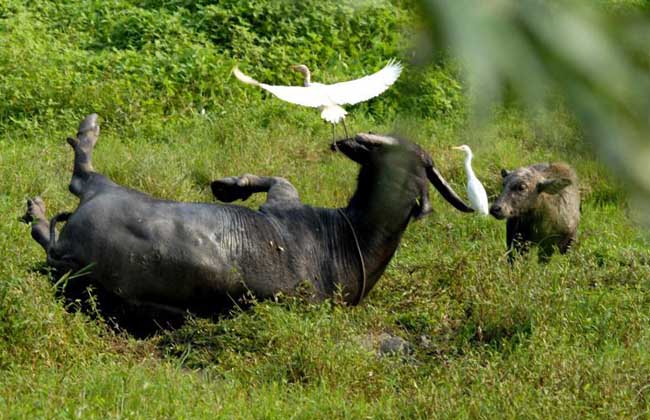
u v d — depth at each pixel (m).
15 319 21.88
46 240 26.03
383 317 26.17
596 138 3.25
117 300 24.56
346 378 21.72
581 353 22.06
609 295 26.73
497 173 41.25
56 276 24.81
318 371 21.84
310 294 25.88
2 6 53.16
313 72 50.50
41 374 20.50
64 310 23.05
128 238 24.19
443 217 36.03
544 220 32.28
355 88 15.40
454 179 41.06
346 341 23.19
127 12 53.44
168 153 40.44
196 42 51.84
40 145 41.31
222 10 53.16
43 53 48.59
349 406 20.08
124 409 18.78
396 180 26.42
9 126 43.81
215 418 18.84
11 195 34.88
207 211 25.28
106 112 45.44
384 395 21.09
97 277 24.27
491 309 25.17
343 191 38.72
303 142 43.84
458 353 24.38
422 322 26.28
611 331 24.66
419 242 33.94
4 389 19.83
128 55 49.72
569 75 3.22
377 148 26.23
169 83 47.91
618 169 3.24
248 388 21.44
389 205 26.58
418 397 19.84
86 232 24.28
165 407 19.06
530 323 24.45
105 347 22.81
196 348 23.56
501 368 21.69
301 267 25.94
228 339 23.39
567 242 33.09
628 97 3.22
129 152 40.34
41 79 46.19
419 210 26.97
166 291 24.44
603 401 19.62
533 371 21.41
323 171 40.50
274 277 25.48
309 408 19.73
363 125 47.41
